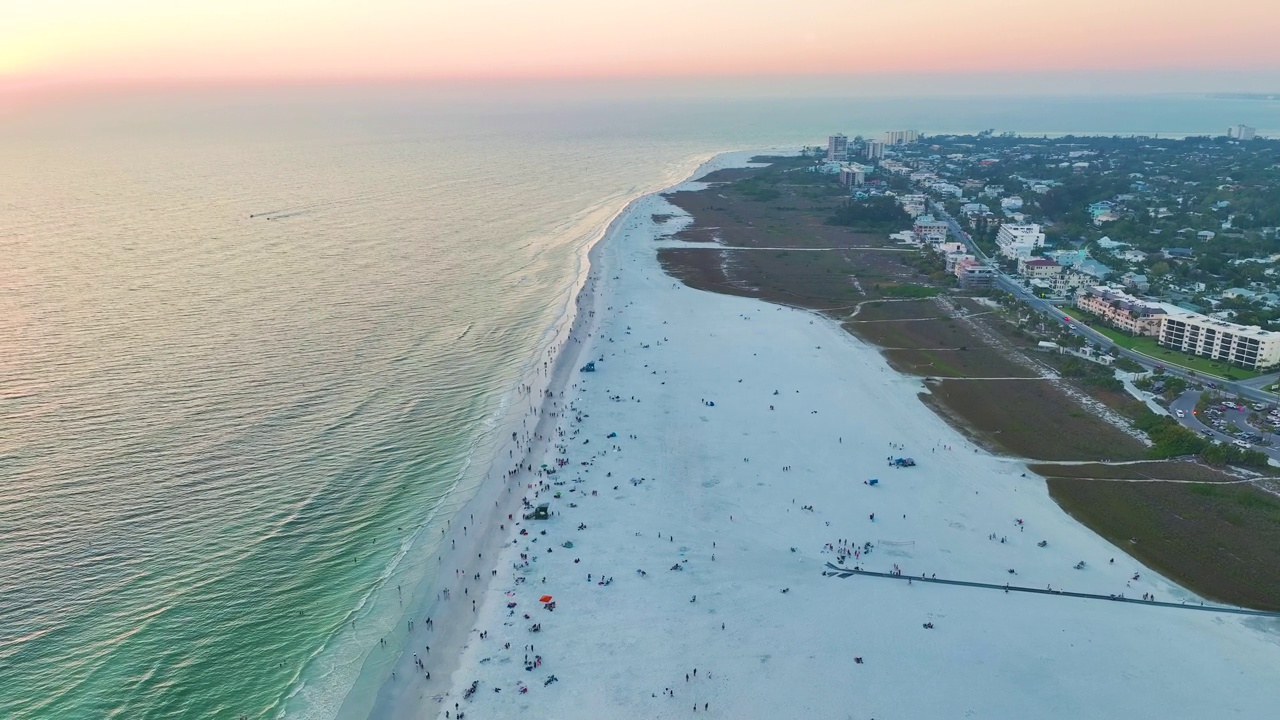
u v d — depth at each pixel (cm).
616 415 18225
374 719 9506
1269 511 14175
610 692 10025
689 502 14600
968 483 15500
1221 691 10225
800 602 11888
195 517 13025
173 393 17375
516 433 16862
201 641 10506
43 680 9694
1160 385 19912
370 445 15812
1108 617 11650
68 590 11162
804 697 10006
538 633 11094
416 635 10962
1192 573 12675
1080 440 17225
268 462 14825
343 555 12450
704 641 10994
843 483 15425
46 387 17338
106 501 13212
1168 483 15312
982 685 10281
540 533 13462
